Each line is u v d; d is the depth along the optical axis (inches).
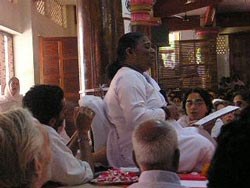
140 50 130.6
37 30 430.0
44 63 431.8
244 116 44.6
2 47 383.6
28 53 410.3
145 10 301.1
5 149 54.6
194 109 163.9
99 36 203.5
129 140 127.6
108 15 205.2
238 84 691.4
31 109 108.4
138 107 122.1
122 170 117.1
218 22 738.8
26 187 55.7
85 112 119.0
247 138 42.6
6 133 55.1
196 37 660.7
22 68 410.6
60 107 110.7
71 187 105.0
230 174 42.5
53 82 430.0
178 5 488.7
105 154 132.6
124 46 132.0
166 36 437.7
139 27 301.3
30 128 57.0
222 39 807.1
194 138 113.4
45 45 432.8
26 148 55.3
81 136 118.6
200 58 637.9
